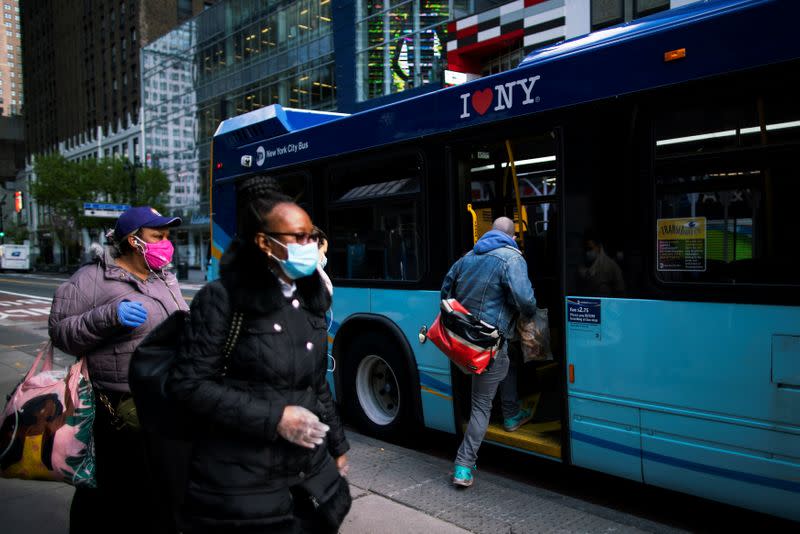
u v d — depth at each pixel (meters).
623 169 3.36
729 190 2.96
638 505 3.77
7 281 36.19
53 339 2.55
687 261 3.09
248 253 1.83
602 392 3.42
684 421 3.08
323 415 1.99
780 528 3.41
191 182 42.22
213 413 1.72
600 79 3.47
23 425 2.44
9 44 165.00
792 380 2.72
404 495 3.70
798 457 2.71
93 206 32.16
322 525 1.99
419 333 4.55
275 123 6.21
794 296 2.72
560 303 3.64
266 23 33.12
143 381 1.91
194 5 53.78
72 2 62.47
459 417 4.30
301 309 1.92
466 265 3.84
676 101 3.15
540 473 4.37
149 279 2.82
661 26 3.27
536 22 15.28
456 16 19.66
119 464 2.62
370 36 23.02
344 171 5.29
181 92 43.03
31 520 3.51
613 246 3.38
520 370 4.73
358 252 5.16
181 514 1.87
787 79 2.76
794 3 2.75
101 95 57.34
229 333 1.78
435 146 4.45
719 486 2.98
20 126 99.69
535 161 5.20
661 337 3.16
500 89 4.02
